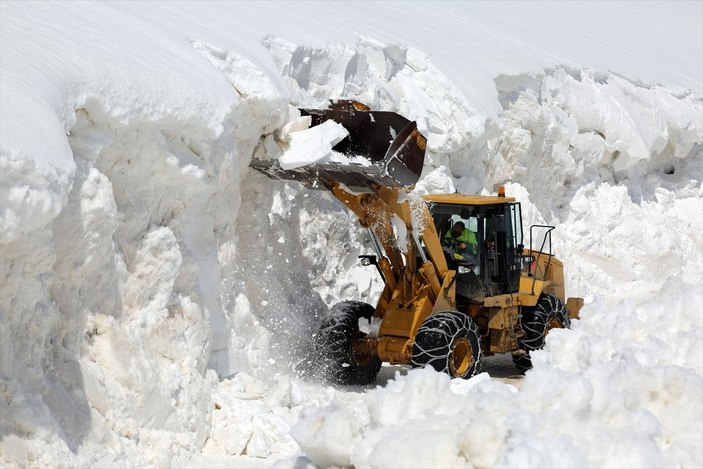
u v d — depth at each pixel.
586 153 27.52
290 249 17.25
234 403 13.02
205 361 13.31
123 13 15.20
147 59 13.16
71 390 10.32
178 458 11.43
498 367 19.38
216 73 14.43
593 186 28.08
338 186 16.00
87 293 11.16
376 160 16.17
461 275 17.41
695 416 7.57
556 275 20.55
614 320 9.68
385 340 16.11
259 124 15.31
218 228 14.72
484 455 6.69
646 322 9.53
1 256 9.25
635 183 30.00
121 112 11.64
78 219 10.67
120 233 12.02
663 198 30.48
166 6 17.33
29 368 9.72
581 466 6.39
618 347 8.83
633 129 28.30
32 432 9.27
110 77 11.84
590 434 6.99
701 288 9.43
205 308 13.52
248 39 17.02
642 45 39.78
